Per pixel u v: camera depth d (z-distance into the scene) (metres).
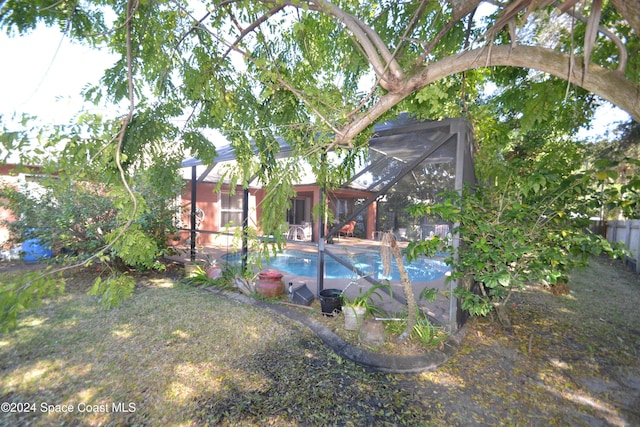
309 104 2.95
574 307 5.45
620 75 1.91
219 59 3.73
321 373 3.33
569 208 3.65
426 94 2.88
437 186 4.56
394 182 4.64
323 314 4.87
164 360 3.44
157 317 4.64
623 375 3.35
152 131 3.91
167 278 7.13
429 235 4.63
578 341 4.12
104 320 4.47
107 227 6.43
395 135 4.61
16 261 8.04
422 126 4.35
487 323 4.70
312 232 12.99
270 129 3.66
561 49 3.32
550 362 3.61
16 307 1.77
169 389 2.96
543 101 3.49
